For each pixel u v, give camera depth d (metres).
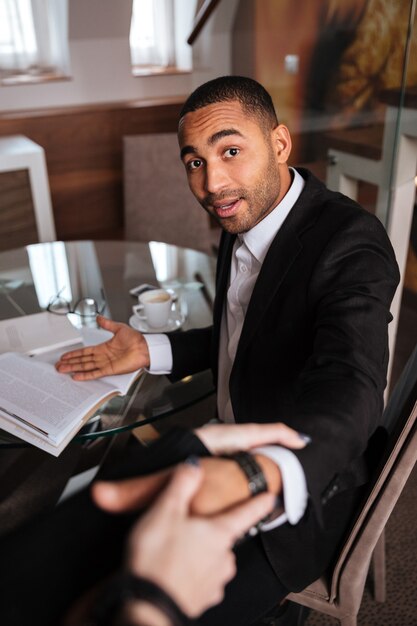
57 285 1.79
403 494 1.85
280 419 1.03
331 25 2.21
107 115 3.49
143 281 1.80
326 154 2.45
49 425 1.07
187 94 3.79
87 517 0.59
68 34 3.34
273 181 1.01
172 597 0.42
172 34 3.76
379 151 2.12
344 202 1.05
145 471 0.59
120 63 3.55
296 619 1.27
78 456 1.53
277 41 2.54
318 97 2.41
